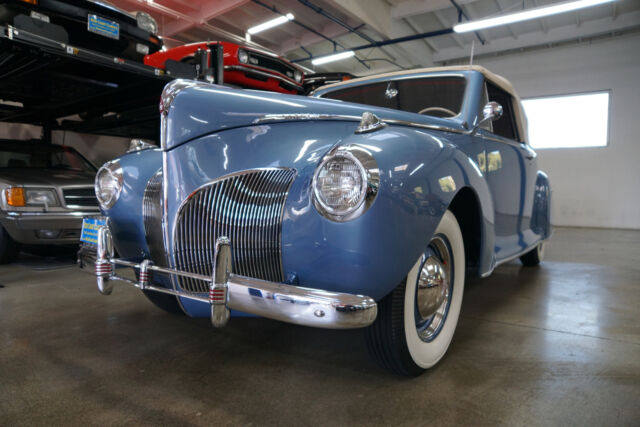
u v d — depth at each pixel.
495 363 1.56
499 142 2.30
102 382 1.40
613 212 9.50
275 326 1.96
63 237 3.30
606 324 2.03
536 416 1.19
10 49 2.75
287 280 1.20
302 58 10.98
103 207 1.71
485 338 1.83
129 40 3.34
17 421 1.16
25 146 4.16
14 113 4.27
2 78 3.40
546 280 3.07
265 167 1.29
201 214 1.32
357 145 1.14
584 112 9.80
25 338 1.81
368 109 1.53
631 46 9.26
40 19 2.81
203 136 1.33
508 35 10.12
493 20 7.82
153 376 1.45
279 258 1.23
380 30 8.73
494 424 1.15
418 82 2.29
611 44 9.45
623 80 9.36
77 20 2.99
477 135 2.05
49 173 3.63
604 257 4.34
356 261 1.11
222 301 1.15
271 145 1.31
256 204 1.26
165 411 1.22
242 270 1.29
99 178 1.74
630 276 3.24
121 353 1.65
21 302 2.37
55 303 2.35
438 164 1.30
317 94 2.63
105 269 1.52
